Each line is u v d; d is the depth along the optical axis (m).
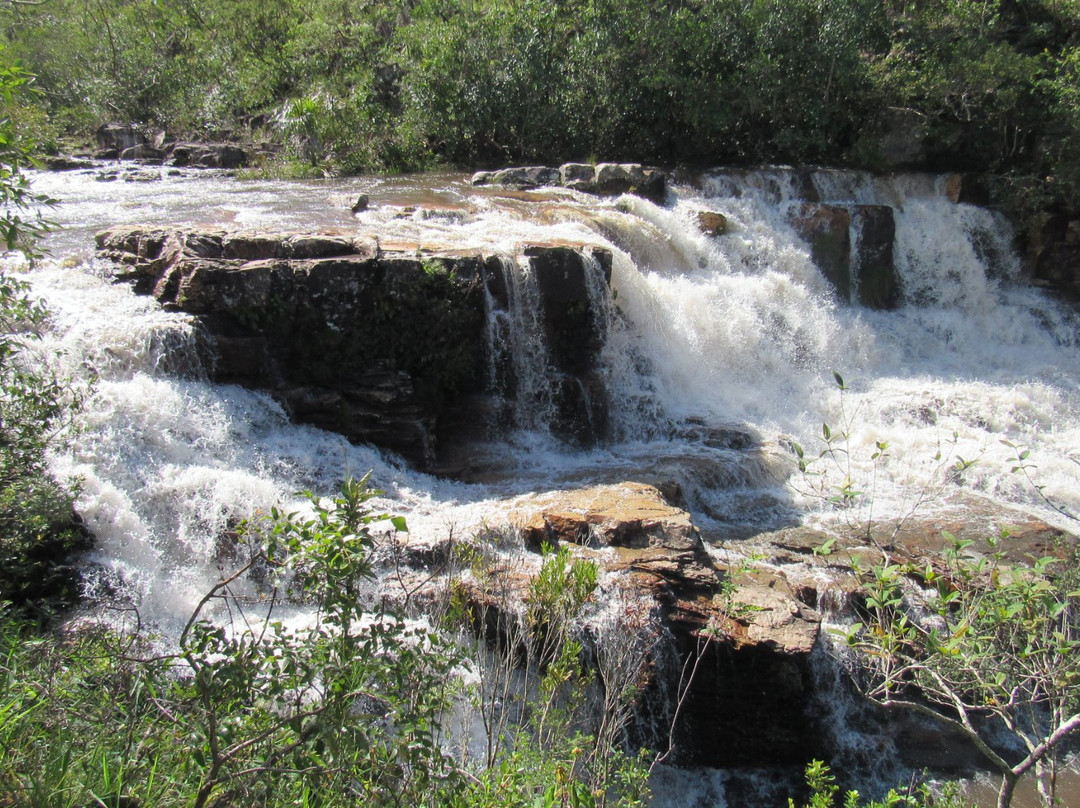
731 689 8.27
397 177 22.03
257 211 16.05
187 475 9.50
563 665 5.87
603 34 22.47
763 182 20.08
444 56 23.23
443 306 12.11
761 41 22.47
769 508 11.70
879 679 8.59
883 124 22.45
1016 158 22.42
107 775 4.14
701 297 15.28
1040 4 25.11
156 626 8.03
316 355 11.67
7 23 10.52
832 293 18.75
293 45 29.05
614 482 11.28
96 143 27.78
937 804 6.99
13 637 5.98
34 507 7.97
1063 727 4.82
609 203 17.50
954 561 6.57
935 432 14.43
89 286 11.41
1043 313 19.62
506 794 4.64
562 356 13.24
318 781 4.16
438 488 11.09
